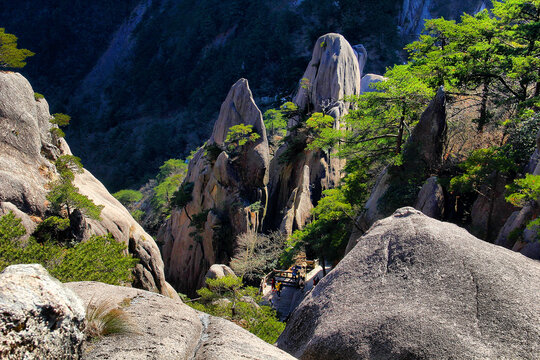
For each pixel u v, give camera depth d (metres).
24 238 23.28
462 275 6.59
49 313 3.37
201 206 67.38
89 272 20.09
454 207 26.98
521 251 16.23
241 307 20.67
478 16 38.78
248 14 194.25
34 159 29.25
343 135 40.22
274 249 48.38
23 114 29.39
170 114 195.50
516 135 26.77
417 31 182.00
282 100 145.62
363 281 7.28
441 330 5.81
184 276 65.50
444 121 29.55
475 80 34.62
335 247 35.09
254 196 63.25
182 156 169.00
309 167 64.06
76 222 26.48
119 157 180.00
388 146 39.06
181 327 4.86
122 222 31.22
